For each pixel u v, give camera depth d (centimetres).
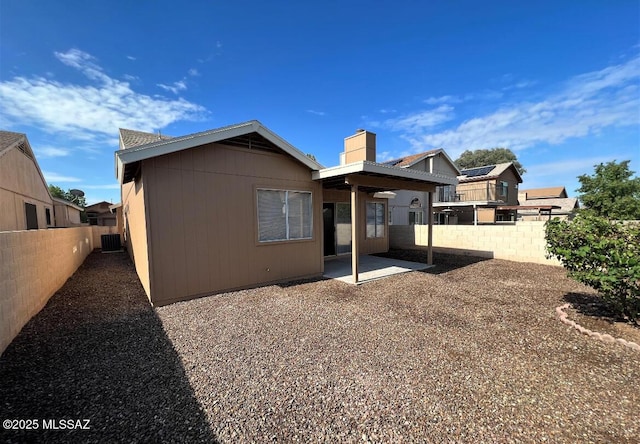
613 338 323
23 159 1092
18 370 270
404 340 334
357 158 849
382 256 1033
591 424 192
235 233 563
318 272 705
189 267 507
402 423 195
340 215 974
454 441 177
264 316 418
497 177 2148
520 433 184
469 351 304
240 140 568
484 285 594
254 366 277
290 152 618
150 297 471
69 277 740
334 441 179
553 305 457
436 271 745
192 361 288
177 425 195
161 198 475
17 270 369
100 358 295
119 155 423
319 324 386
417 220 1945
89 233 1374
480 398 222
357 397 225
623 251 334
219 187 541
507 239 919
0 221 869
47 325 390
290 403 219
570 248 385
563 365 272
